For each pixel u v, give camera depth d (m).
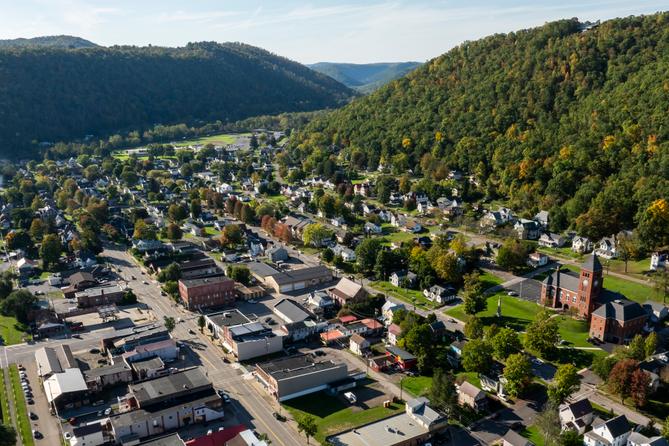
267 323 191.62
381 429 129.88
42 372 154.25
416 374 158.12
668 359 153.62
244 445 120.69
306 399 146.62
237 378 157.00
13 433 124.12
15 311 191.38
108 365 160.62
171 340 172.50
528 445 119.88
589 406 133.25
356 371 159.00
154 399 137.12
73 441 125.44
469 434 130.38
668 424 121.94
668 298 197.75
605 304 171.50
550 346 160.38
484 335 168.62
